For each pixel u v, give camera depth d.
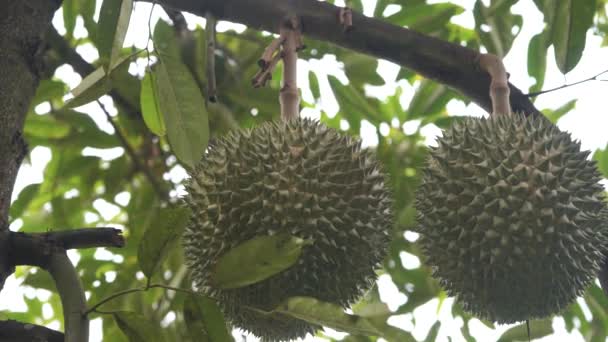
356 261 0.91
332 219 0.88
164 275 1.35
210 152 0.95
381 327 0.82
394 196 1.39
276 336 0.95
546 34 1.30
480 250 0.93
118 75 1.36
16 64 0.89
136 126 1.50
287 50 1.03
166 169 1.50
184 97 0.95
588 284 0.99
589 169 0.98
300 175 0.89
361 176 0.92
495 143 0.97
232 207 0.89
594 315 1.32
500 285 0.94
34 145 1.45
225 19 1.06
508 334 1.19
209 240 0.90
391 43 1.07
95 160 1.48
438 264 0.98
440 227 0.96
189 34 1.38
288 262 0.76
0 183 0.83
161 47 1.30
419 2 1.39
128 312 0.78
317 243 0.88
